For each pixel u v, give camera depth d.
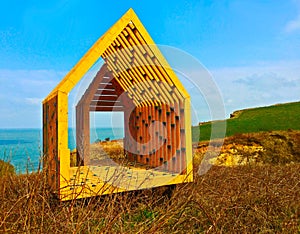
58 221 2.79
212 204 4.27
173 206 3.60
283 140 15.62
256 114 28.31
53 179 4.41
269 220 4.12
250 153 13.00
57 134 4.20
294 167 8.12
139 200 4.58
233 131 22.67
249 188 4.83
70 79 4.24
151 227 3.05
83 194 3.95
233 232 3.72
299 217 4.44
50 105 4.81
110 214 3.05
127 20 4.77
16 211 2.91
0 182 3.36
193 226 3.95
